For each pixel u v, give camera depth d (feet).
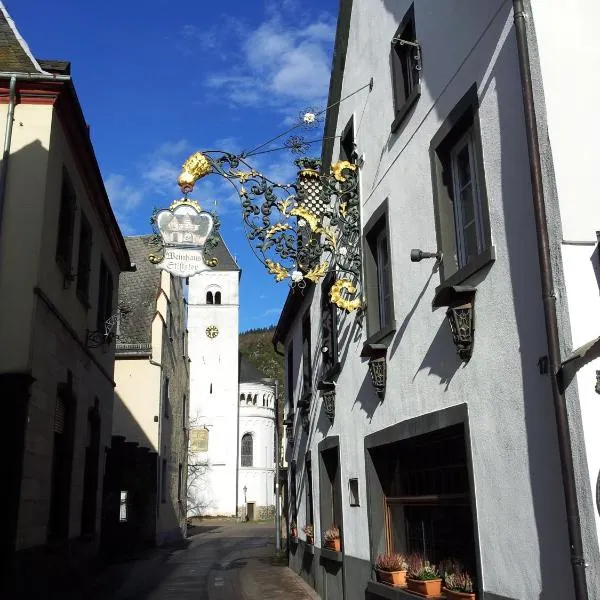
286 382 66.59
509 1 18.24
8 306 33.30
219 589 47.19
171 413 106.11
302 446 53.83
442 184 23.26
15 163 35.35
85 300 44.91
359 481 32.04
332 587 38.27
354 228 32.14
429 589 22.41
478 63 20.17
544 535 15.81
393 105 28.76
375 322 31.07
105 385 54.44
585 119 15.98
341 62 38.06
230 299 206.90
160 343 93.76
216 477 194.49
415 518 26.73
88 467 49.62
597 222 15.40
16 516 30.42
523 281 17.07
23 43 39.27
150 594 44.86
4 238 34.14
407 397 25.54
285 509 75.25
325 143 40.63
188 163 28.84
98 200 48.06
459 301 19.77
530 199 16.84
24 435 31.65
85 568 45.70
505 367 17.79
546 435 15.84
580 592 13.97
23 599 30.81
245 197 29.58
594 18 16.67
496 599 17.83
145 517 84.38
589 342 14.30
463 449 22.49
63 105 37.40
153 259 28.25
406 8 27.76
